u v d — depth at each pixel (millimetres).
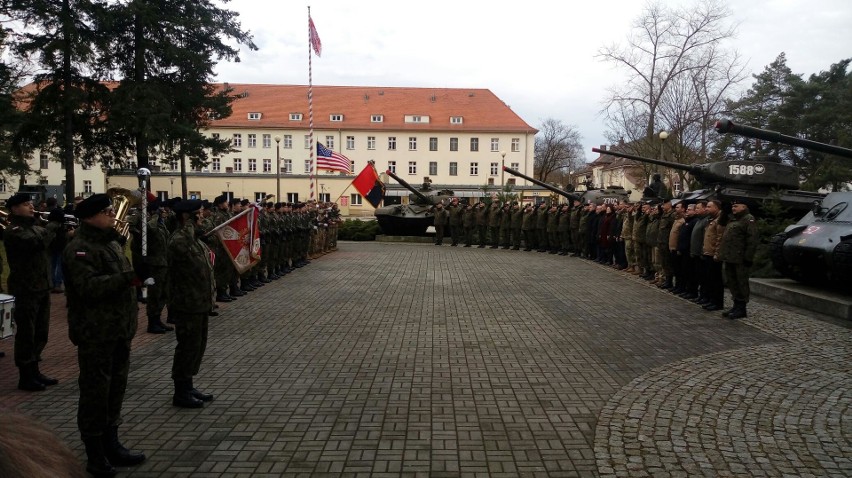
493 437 5090
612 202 21016
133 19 23969
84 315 4484
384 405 5859
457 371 7008
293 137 62344
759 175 16094
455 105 66250
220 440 5043
